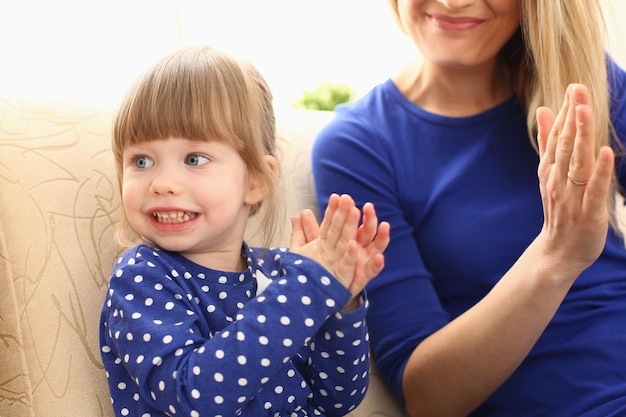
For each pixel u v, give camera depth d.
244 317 0.83
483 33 1.18
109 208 1.06
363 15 2.33
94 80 1.76
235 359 0.81
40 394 0.93
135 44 1.85
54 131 1.05
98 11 1.79
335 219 0.85
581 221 0.91
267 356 0.82
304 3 2.23
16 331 0.94
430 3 1.17
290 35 2.23
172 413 0.82
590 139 0.85
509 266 1.18
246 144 0.96
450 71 1.27
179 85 0.92
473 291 1.20
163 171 0.90
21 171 1.00
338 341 0.93
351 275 0.85
